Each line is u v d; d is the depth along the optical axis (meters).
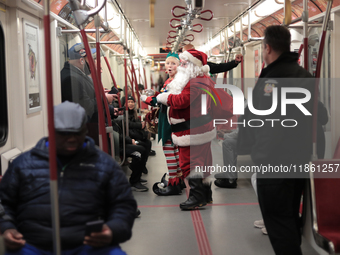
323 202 2.45
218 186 5.39
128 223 1.97
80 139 1.95
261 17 5.80
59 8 4.47
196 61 4.23
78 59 4.43
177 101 4.02
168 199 4.84
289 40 2.52
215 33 7.51
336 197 2.46
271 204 2.50
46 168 1.98
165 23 5.67
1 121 3.48
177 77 4.24
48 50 1.70
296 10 5.39
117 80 7.65
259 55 6.68
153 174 6.30
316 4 4.66
